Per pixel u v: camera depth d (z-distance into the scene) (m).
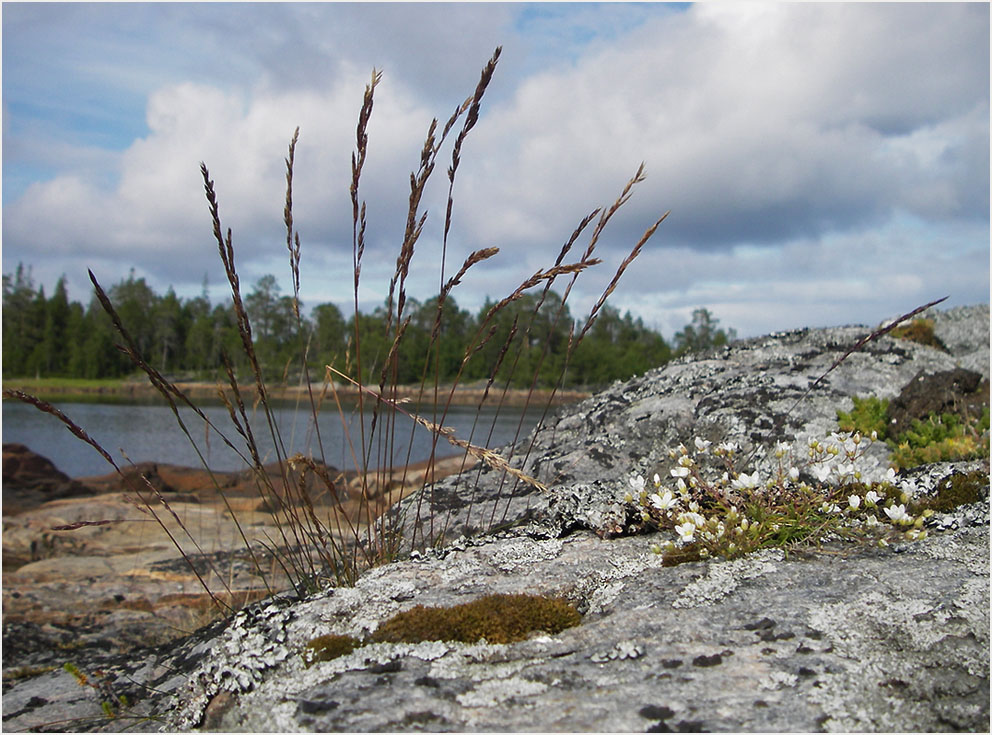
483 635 2.46
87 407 54.47
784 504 3.26
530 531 3.69
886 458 4.35
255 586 5.26
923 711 1.79
